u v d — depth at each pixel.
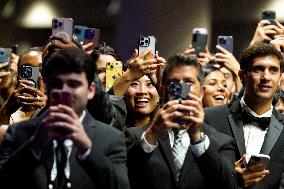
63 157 4.13
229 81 6.74
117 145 4.31
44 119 3.96
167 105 4.45
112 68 5.82
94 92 4.40
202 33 6.36
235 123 5.25
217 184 4.63
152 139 4.55
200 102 4.46
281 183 5.14
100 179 4.11
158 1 9.80
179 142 4.74
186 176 4.64
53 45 4.91
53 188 4.12
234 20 9.84
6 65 6.89
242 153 5.16
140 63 5.34
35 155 4.07
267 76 5.18
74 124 3.95
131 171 4.66
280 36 6.29
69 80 4.11
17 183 4.13
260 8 9.74
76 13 10.20
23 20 10.47
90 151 4.06
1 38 10.48
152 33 9.81
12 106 5.21
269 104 5.27
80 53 4.16
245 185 4.96
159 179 4.62
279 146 5.19
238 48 9.82
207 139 4.59
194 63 4.80
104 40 9.98
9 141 4.27
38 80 5.54
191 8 9.82
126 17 9.91
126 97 5.82
